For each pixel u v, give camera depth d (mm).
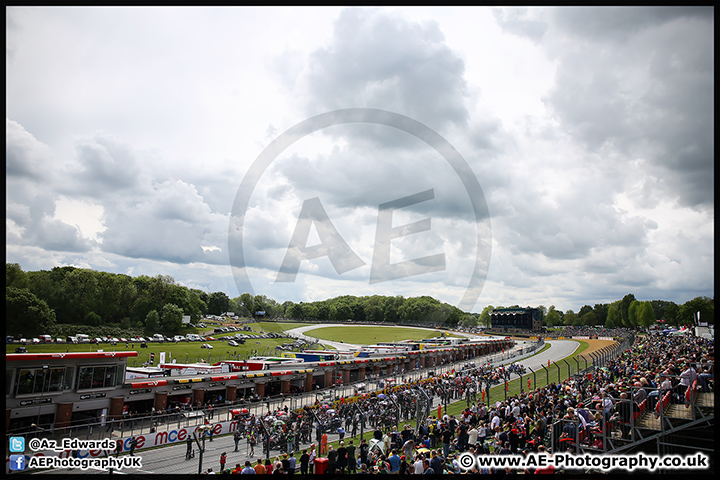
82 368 28922
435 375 53938
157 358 81250
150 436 25172
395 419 29781
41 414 26641
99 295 117688
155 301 124625
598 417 17781
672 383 19250
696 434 17328
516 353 83938
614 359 49625
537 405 25406
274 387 44031
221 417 33375
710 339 59812
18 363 25781
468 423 23234
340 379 50125
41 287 109438
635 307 163250
